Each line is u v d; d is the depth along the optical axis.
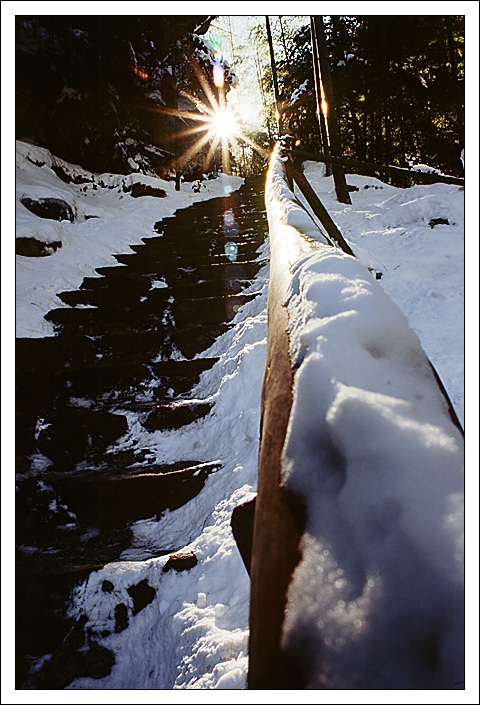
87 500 2.86
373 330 0.83
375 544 0.49
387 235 4.48
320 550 0.51
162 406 3.49
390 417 0.60
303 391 0.72
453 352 2.36
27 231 5.56
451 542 0.46
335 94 12.73
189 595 2.17
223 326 4.48
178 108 13.63
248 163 25.17
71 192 8.50
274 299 1.53
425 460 0.54
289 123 13.55
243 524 1.41
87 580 2.32
